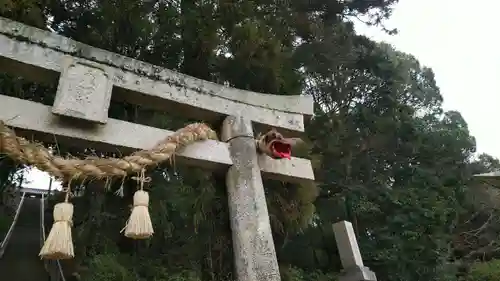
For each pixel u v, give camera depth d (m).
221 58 7.07
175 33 7.55
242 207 3.12
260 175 3.35
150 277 6.97
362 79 16.58
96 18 7.18
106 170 2.70
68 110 2.79
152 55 7.69
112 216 6.79
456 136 18.14
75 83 2.92
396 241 13.36
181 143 3.08
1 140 2.46
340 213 14.12
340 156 14.85
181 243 7.43
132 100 3.28
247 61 6.81
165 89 3.35
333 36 13.59
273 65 6.93
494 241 16.16
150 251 7.48
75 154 3.76
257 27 7.09
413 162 17.31
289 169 3.59
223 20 7.42
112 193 6.30
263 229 3.06
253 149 3.43
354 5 14.79
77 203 7.15
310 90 16.09
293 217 6.07
